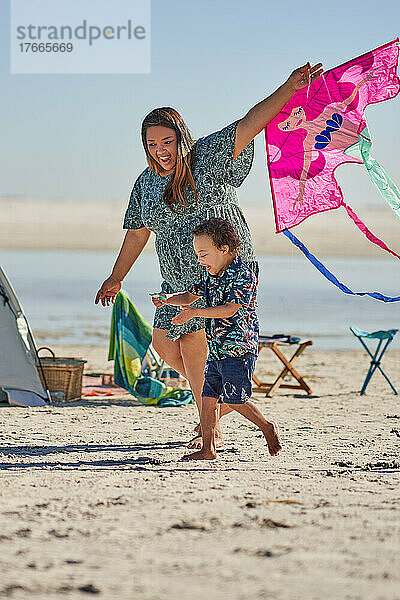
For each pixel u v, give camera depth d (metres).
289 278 47.34
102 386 16.39
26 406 13.45
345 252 72.31
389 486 6.54
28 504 5.63
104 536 4.79
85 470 7.26
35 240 77.88
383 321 30.97
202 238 7.91
